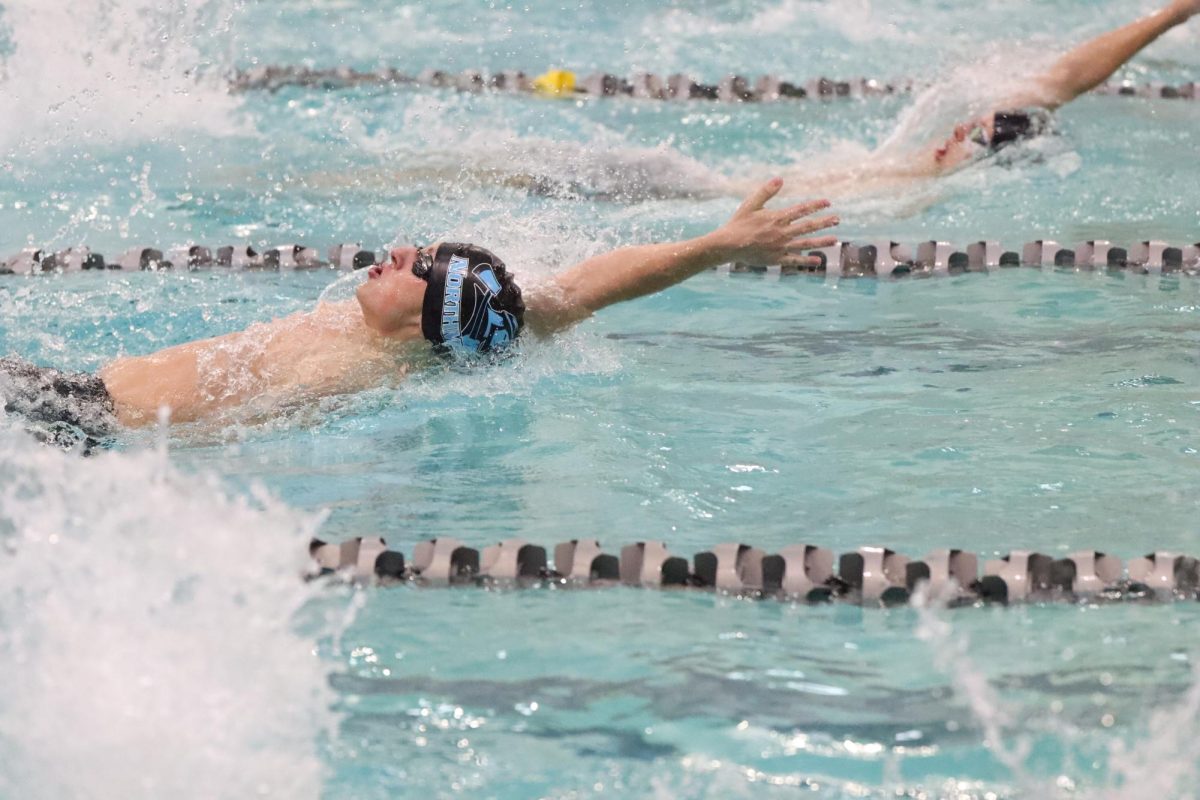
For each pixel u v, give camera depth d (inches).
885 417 516.7
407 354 554.3
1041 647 346.3
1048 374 561.6
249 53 1210.0
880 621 364.2
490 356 562.3
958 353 594.9
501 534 418.3
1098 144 965.2
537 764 299.0
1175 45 1249.4
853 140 999.0
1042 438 490.3
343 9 1406.3
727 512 434.3
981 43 1272.1
